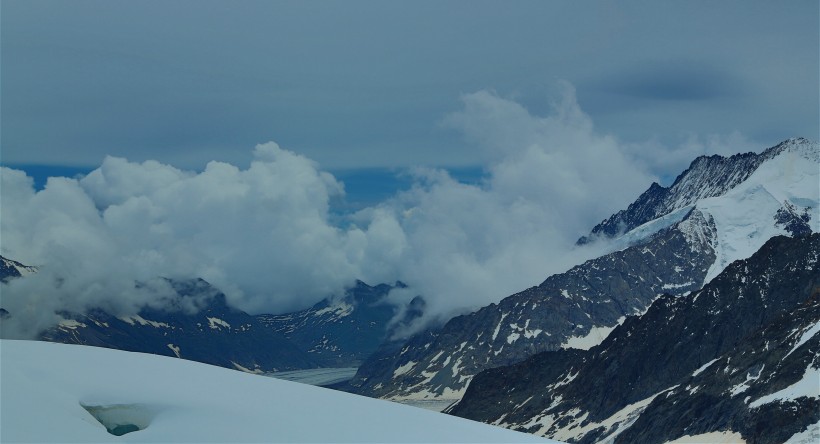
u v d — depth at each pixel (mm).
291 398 81812
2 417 64125
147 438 67562
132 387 76500
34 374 74125
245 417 74125
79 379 75562
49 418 66250
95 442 64875
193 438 68500
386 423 80312
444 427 83000
